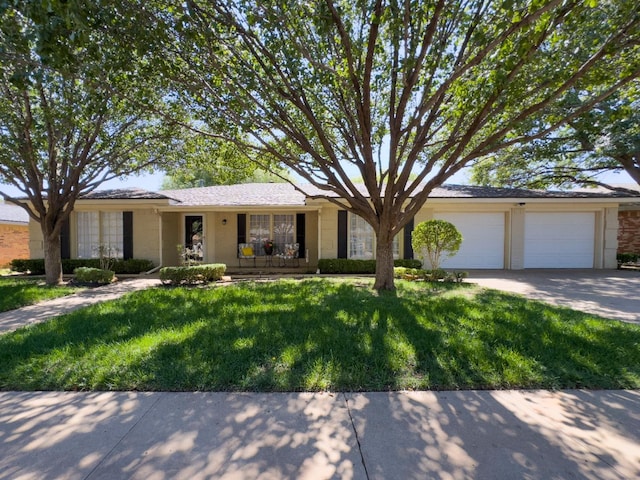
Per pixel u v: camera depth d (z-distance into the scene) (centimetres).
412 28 543
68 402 301
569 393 318
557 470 218
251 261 1390
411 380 334
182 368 352
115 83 642
